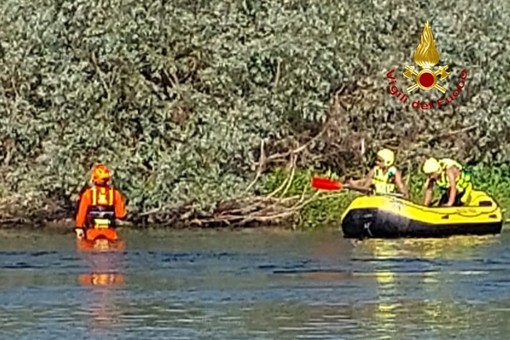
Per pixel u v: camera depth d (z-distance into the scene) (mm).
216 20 32188
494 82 32969
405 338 17641
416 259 24953
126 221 31484
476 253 25875
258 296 20719
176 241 28062
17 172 31594
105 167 29062
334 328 18266
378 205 28469
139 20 31391
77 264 24266
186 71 32375
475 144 33500
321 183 29625
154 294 20906
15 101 31578
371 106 32938
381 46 33031
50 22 31281
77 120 31453
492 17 33312
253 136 31328
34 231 30141
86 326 18453
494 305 19922
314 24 31562
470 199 29719
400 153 33406
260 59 31500
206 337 17750
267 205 31688
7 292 21125
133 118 31922
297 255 25594
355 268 23750
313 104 31703
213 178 31312
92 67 31672
